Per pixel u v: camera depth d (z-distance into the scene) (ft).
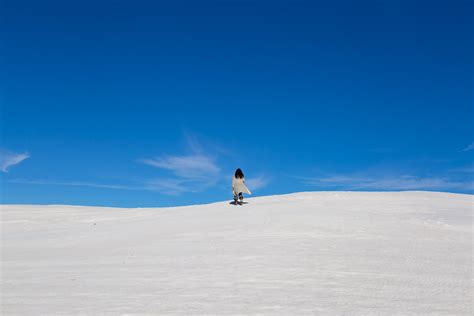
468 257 34.94
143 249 40.45
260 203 73.77
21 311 20.56
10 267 34.32
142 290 24.64
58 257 38.93
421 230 47.52
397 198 76.84
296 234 44.91
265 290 24.20
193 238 45.19
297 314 19.44
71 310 20.58
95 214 79.05
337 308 20.51
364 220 52.65
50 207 90.38
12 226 69.72
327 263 31.71
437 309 20.49
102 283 26.89
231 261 32.81
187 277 27.89
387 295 23.15
